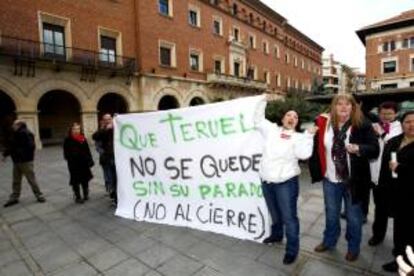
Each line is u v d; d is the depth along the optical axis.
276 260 3.40
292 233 3.26
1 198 6.51
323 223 4.50
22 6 15.69
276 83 39.78
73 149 5.88
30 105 15.94
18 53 15.31
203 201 4.34
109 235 4.32
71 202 6.04
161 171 4.68
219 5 29.33
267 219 3.81
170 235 4.20
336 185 3.32
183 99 25.00
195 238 4.06
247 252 3.62
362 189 3.13
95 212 5.37
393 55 34.22
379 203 3.61
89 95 18.53
